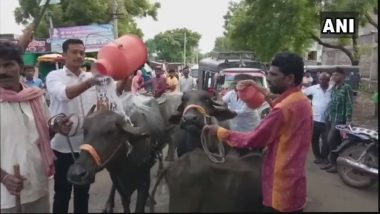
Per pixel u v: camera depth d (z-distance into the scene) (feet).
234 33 57.06
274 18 52.90
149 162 13.12
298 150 9.11
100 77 11.87
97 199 15.89
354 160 20.66
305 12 51.01
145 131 12.18
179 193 8.67
